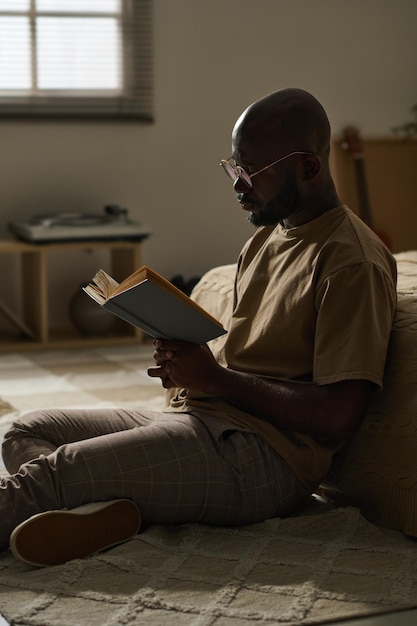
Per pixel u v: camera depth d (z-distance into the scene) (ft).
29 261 16.85
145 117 18.10
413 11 19.45
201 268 18.74
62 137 17.66
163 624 5.53
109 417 7.52
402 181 18.28
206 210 18.67
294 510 7.45
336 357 6.63
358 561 6.44
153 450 6.72
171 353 6.73
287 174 6.83
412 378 7.09
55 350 16.22
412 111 19.63
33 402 12.15
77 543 6.45
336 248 6.80
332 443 7.15
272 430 6.97
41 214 17.56
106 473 6.58
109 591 5.98
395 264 7.18
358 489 7.36
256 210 6.99
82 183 17.87
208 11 18.31
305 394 6.73
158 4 18.04
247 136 6.80
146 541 6.66
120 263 17.28
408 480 6.99
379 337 6.67
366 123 19.45
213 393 6.86
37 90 17.60
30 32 17.44
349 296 6.66
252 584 6.06
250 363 7.22
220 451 6.84
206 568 6.32
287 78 18.90
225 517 6.95
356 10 19.12
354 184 18.20
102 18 17.81
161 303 6.28
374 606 5.77
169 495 6.75
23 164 17.48
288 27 18.76
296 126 6.78
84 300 16.74
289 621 5.57
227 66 18.53
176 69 18.26
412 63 19.57
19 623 5.59
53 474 6.53
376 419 7.22
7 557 6.57
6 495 6.47
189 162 18.51
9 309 17.49
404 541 6.89
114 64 17.99
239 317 7.39
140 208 18.28
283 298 7.04
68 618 5.63
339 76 19.17
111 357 15.53
